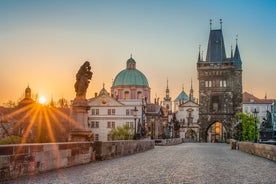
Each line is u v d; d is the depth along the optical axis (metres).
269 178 16.53
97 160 25.72
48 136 98.31
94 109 129.50
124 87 142.00
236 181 15.22
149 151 45.00
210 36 139.38
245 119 115.69
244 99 164.62
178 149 52.59
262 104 161.88
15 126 101.19
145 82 144.12
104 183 13.99
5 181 13.94
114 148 30.30
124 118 127.38
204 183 14.43
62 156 19.36
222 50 137.50
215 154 38.81
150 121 139.00
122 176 16.44
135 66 147.38
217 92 134.75
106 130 128.12
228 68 134.38
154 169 20.03
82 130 29.78
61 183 13.70
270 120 73.00
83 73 30.55
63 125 100.56
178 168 20.86
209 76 135.75
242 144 50.84
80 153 22.14
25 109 105.00
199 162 26.06
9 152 14.43
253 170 20.38
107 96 129.25
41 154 16.95
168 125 131.00
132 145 38.62
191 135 179.62
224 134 148.12
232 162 26.70
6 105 131.62
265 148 32.81
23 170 15.41
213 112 134.38
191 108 181.00
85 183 13.88
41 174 16.39
